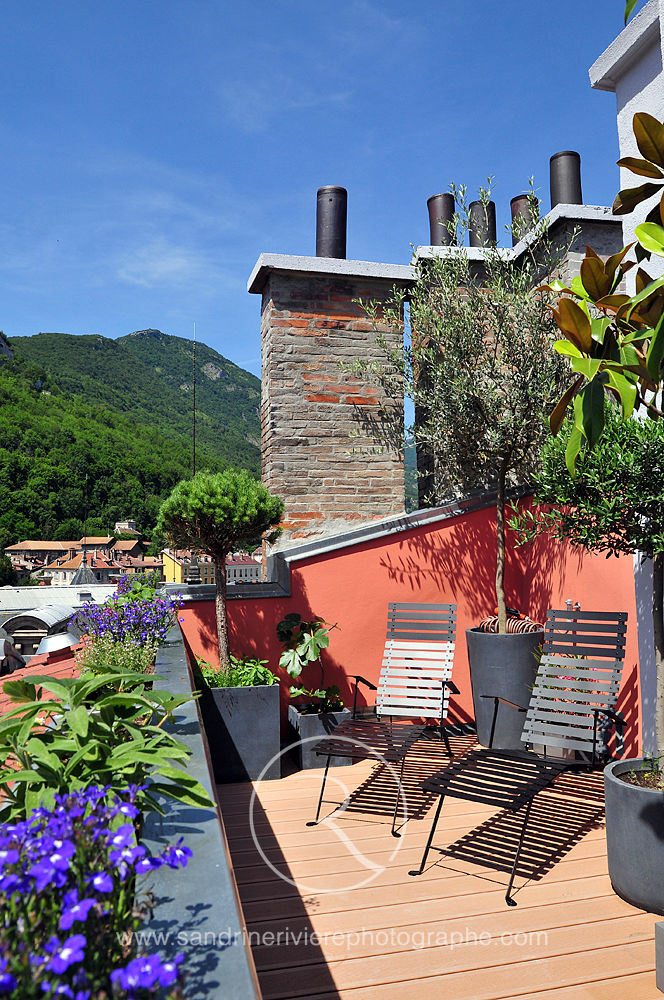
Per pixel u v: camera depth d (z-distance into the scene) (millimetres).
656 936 2502
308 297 6266
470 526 6105
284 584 5758
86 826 1213
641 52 4469
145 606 4375
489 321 5480
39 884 954
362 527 5934
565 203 6492
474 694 5461
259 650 5691
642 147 2607
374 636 5891
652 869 2963
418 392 5625
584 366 2516
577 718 4195
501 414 5238
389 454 6328
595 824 4023
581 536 3473
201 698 4852
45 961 844
